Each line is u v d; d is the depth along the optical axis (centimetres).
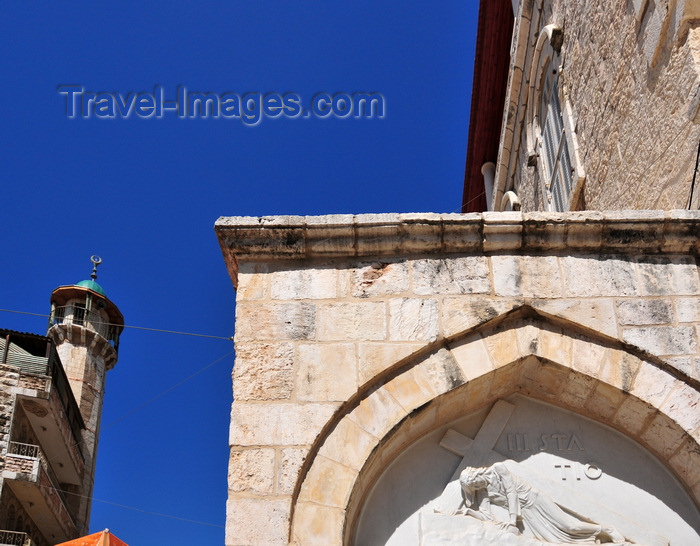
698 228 674
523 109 1545
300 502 589
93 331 3759
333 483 596
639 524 622
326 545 574
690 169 724
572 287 668
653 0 821
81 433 3481
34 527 2872
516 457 655
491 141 1916
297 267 683
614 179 973
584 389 652
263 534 571
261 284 674
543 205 1403
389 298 666
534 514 622
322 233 680
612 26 975
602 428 669
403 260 685
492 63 1738
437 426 671
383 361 638
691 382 631
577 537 612
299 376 632
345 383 629
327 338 649
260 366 637
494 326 662
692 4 739
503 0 1612
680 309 657
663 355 638
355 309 662
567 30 1223
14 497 2673
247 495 586
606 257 681
